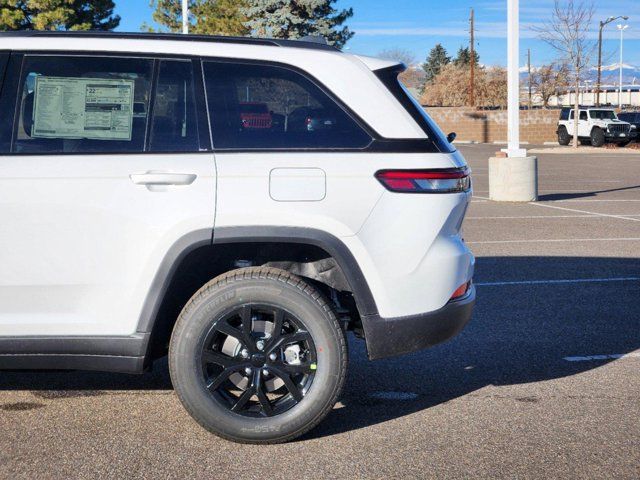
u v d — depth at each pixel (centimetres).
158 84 406
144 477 370
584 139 4366
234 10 4756
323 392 400
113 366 402
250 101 407
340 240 398
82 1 4275
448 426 438
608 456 398
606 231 1227
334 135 406
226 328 397
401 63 429
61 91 403
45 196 392
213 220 392
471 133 5466
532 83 7012
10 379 514
